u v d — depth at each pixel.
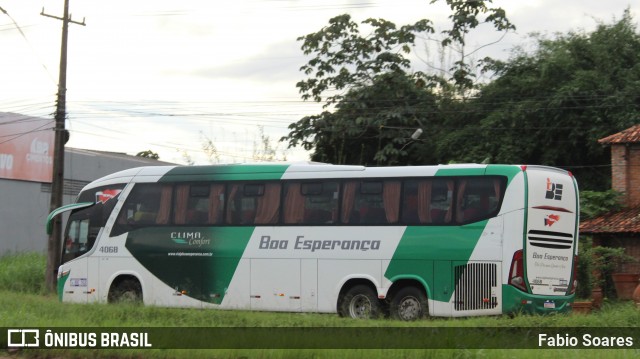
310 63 48.84
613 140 35.16
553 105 43.88
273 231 24.56
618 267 32.25
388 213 23.11
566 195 22.19
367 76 48.81
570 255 22.09
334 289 23.50
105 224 27.14
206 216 25.62
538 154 44.94
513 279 21.19
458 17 47.56
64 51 36.16
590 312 24.48
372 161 49.34
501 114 45.34
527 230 21.39
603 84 43.50
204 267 25.34
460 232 22.03
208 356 14.28
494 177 21.94
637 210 33.91
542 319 18.83
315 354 14.14
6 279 35.97
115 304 23.53
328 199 24.02
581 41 46.66
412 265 22.50
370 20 48.50
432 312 22.06
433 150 47.78
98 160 51.09
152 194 26.59
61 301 25.91
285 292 24.14
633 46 46.19
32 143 46.81
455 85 49.19
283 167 24.86
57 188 35.88
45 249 47.78
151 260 26.14
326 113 48.94
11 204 45.50
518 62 48.56
